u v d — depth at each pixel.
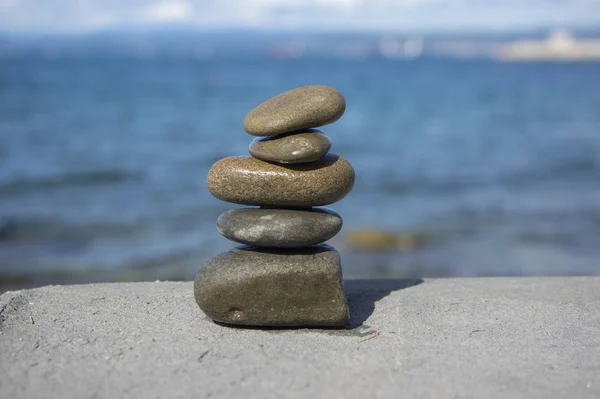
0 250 10.90
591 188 15.45
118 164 18.20
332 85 51.28
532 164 18.58
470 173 17.45
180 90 44.50
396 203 14.20
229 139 23.44
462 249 11.10
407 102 37.59
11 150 20.17
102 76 57.94
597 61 113.62
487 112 32.38
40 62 87.69
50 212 13.11
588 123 27.48
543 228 12.21
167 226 12.28
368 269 10.20
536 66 90.31
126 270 10.02
